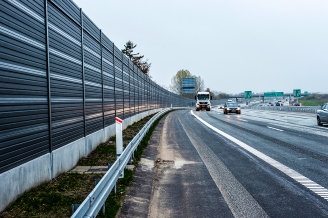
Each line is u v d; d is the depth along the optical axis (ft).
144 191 24.27
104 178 17.88
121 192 23.08
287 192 22.90
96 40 42.01
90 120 38.22
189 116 136.67
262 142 49.06
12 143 18.66
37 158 22.18
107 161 33.14
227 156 38.09
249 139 53.16
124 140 48.96
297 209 19.39
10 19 18.58
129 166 31.45
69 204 19.33
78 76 33.32
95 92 41.01
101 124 44.57
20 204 18.48
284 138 53.31
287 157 36.11
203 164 33.94
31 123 21.39
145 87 109.50
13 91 18.81
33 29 21.98
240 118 116.26
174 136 61.31
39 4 23.13
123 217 18.69
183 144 49.96
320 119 77.66
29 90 21.13
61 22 28.27
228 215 18.83
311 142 47.83
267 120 102.37
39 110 22.80
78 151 32.35
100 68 44.29
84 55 36.01
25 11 20.68
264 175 28.07
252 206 20.20
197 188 24.88
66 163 28.32
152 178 28.35
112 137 50.90
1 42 17.49
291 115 136.98
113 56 54.44
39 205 18.75
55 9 26.78
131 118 76.07
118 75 59.11
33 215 17.29
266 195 22.36
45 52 24.12
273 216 18.35
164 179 28.25
